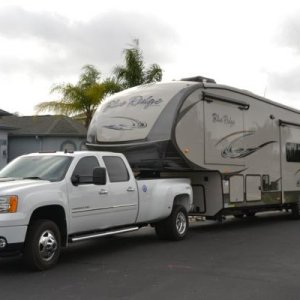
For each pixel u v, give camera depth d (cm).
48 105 2553
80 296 678
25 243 820
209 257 970
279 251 1044
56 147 3084
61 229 884
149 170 1207
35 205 813
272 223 1636
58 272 827
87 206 924
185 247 1094
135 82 2552
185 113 1234
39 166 941
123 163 1047
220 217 1366
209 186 1356
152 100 1259
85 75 2583
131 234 1316
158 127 1211
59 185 872
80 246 1115
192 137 1252
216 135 1336
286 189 1680
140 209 1067
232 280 771
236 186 1410
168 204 1146
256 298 670
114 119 1289
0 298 670
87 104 2545
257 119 1530
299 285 742
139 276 797
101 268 861
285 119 1702
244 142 1456
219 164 1339
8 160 3100
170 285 738
